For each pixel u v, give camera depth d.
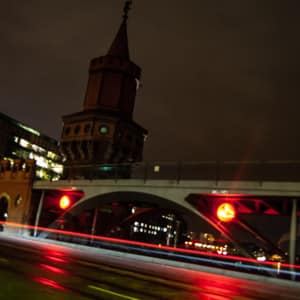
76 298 10.46
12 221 46.66
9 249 23.48
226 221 29.22
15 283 11.62
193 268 26.61
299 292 19.25
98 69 59.41
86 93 59.94
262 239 28.50
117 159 55.44
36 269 15.50
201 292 14.65
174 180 32.00
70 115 58.34
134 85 61.06
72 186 40.97
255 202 29.97
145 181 33.91
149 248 39.59
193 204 31.25
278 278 24.64
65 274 15.09
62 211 45.62
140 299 11.68
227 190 28.62
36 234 44.06
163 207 35.59
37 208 46.41
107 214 48.59
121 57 59.69
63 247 35.34
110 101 57.81
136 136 58.84
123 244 43.00
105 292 12.09
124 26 64.06
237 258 29.20
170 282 16.72
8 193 48.44
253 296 15.47
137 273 18.86
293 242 25.38
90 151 54.44
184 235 75.56
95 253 31.88
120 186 35.88
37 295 10.21
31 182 46.31
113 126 55.25
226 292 15.63
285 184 25.91
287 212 29.03
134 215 43.09
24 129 113.44
